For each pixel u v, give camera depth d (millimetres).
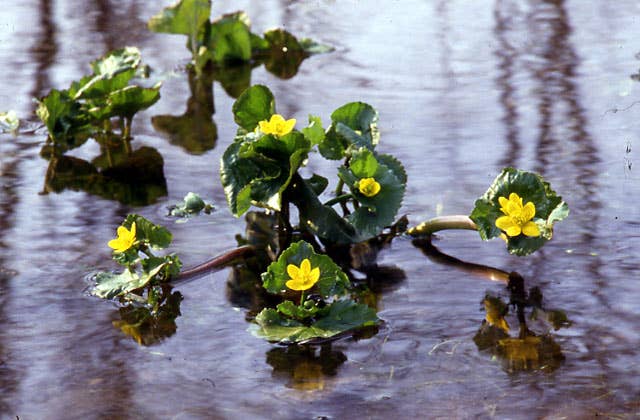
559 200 5469
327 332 4766
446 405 4094
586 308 4969
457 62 9742
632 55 9719
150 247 5410
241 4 12500
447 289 5273
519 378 4312
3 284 5395
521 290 5215
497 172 6816
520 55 9922
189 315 5070
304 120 7938
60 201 6668
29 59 10039
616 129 7656
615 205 6211
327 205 6016
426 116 8070
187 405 4145
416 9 12141
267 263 5727
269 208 6176
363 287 5336
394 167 6293
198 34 10039
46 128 8297
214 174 7156
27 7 12359
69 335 4836
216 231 6172
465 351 4586
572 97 8516
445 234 6094
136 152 7695
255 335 4797
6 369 4496
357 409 4078
